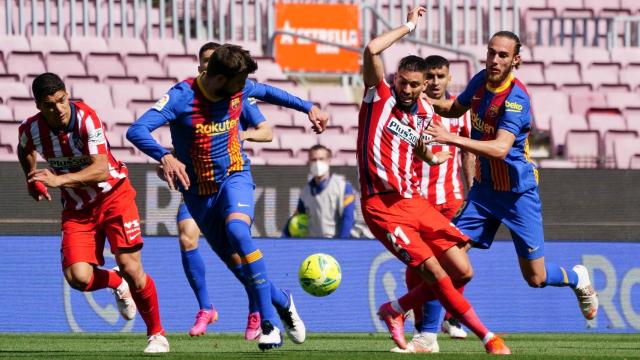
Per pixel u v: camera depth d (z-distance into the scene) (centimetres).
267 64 4697
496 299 2870
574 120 4462
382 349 2077
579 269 2158
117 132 3975
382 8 5291
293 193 2858
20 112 4034
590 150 4144
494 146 1800
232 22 4806
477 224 1980
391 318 1919
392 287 2827
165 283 2705
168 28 5091
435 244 1841
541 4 5644
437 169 2316
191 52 4806
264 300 1728
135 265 1836
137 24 4812
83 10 4778
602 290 2909
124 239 1823
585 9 5606
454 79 4769
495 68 1839
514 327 2877
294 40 4906
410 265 1808
